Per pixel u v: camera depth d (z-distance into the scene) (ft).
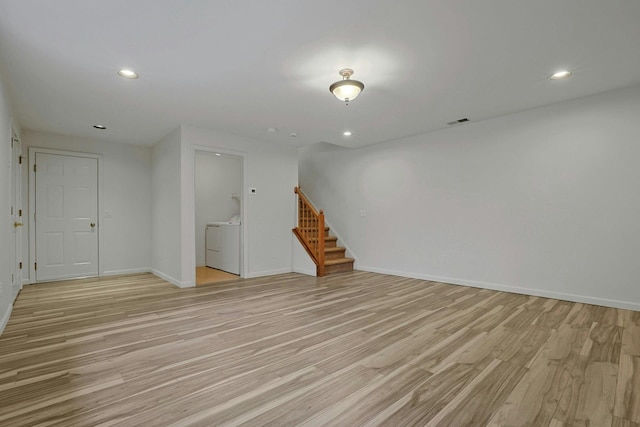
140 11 6.58
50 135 15.75
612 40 7.86
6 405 5.30
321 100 11.63
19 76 9.42
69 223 16.26
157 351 7.50
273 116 13.43
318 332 8.77
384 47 8.11
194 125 14.60
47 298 12.46
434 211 16.03
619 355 7.29
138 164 18.44
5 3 6.21
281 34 7.50
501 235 13.76
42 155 15.52
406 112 13.08
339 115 13.37
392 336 8.49
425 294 13.24
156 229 17.72
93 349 7.61
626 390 5.82
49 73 9.29
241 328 9.09
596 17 6.94
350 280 16.26
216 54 8.38
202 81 9.95
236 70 9.27
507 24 7.18
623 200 10.96
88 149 16.84
